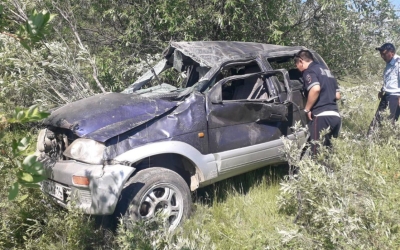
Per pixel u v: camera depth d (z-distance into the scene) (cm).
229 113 410
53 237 337
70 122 367
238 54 459
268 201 418
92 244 333
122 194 343
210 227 362
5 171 327
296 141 386
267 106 434
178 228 354
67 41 679
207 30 692
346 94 712
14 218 358
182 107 387
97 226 358
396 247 263
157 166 381
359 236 268
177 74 620
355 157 359
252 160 429
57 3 655
